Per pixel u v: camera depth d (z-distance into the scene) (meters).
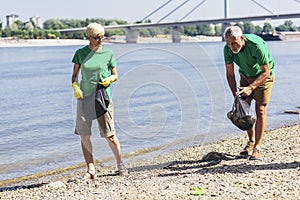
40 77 30.09
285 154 7.39
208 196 5.36
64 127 12.73
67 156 9.16
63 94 21.25
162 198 5.39
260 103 7.00
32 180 7.59
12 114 15.63
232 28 6.61
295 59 41.88
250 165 6.73
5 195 6.53
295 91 19.09
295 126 10.82
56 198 5.95
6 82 27.38
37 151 9.76
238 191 5.48
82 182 6.63
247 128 7.07
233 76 7.13
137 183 6.25
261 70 6.84
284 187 5.54
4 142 10.83
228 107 14.08
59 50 82.06
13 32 115.44
